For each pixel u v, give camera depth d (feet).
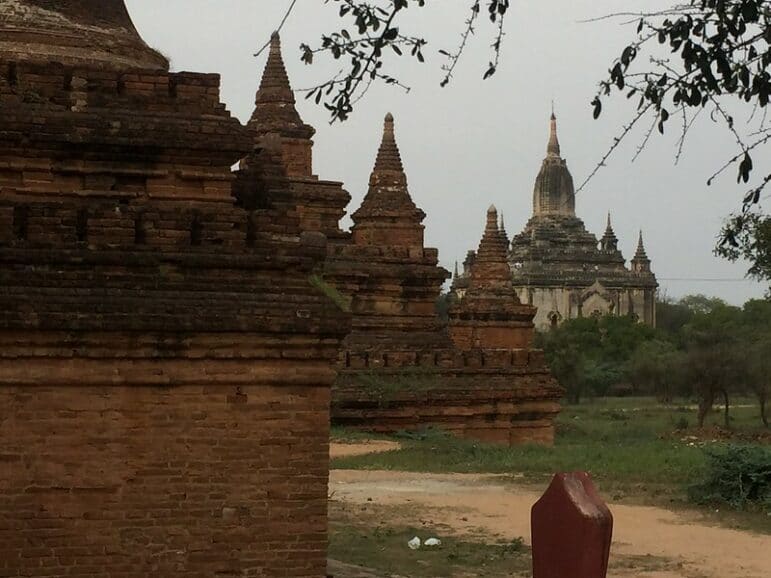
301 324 48.34
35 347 45.83
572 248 439.22
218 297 48.24
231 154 51.08
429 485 100.37
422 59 35.83
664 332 411.34
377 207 161.99
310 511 48.67
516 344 168.35
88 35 56.39
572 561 28.53
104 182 50.14
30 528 45.96
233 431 48.06
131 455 47.03
